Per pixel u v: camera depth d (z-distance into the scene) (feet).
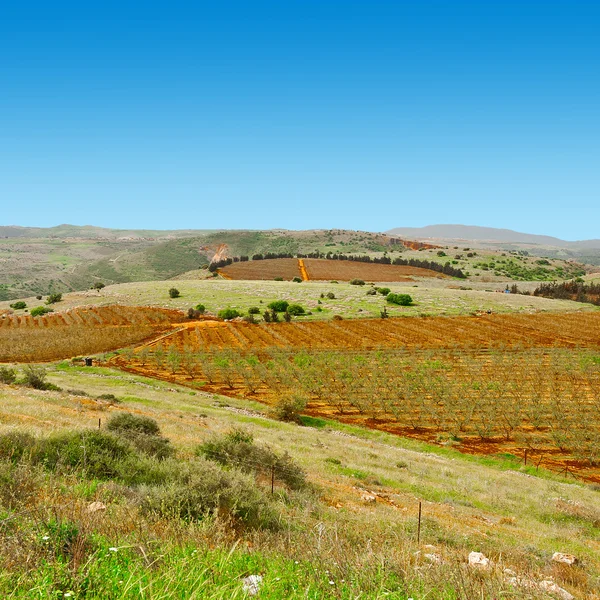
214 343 250.78
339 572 14.76
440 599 14.33
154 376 179.83
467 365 193.26
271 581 13.00
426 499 59.88
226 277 595.06
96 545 13.65
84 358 205.77
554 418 123.54
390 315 330.54
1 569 10.41
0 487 19.61
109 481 28.55
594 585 28.84
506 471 89.97
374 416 130.11
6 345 232.73
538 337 260.83
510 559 32.07
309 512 33.83
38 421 58.13
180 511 22.17
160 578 11.50
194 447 57.06
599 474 93.15
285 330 287.07
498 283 564.71
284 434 96.32
